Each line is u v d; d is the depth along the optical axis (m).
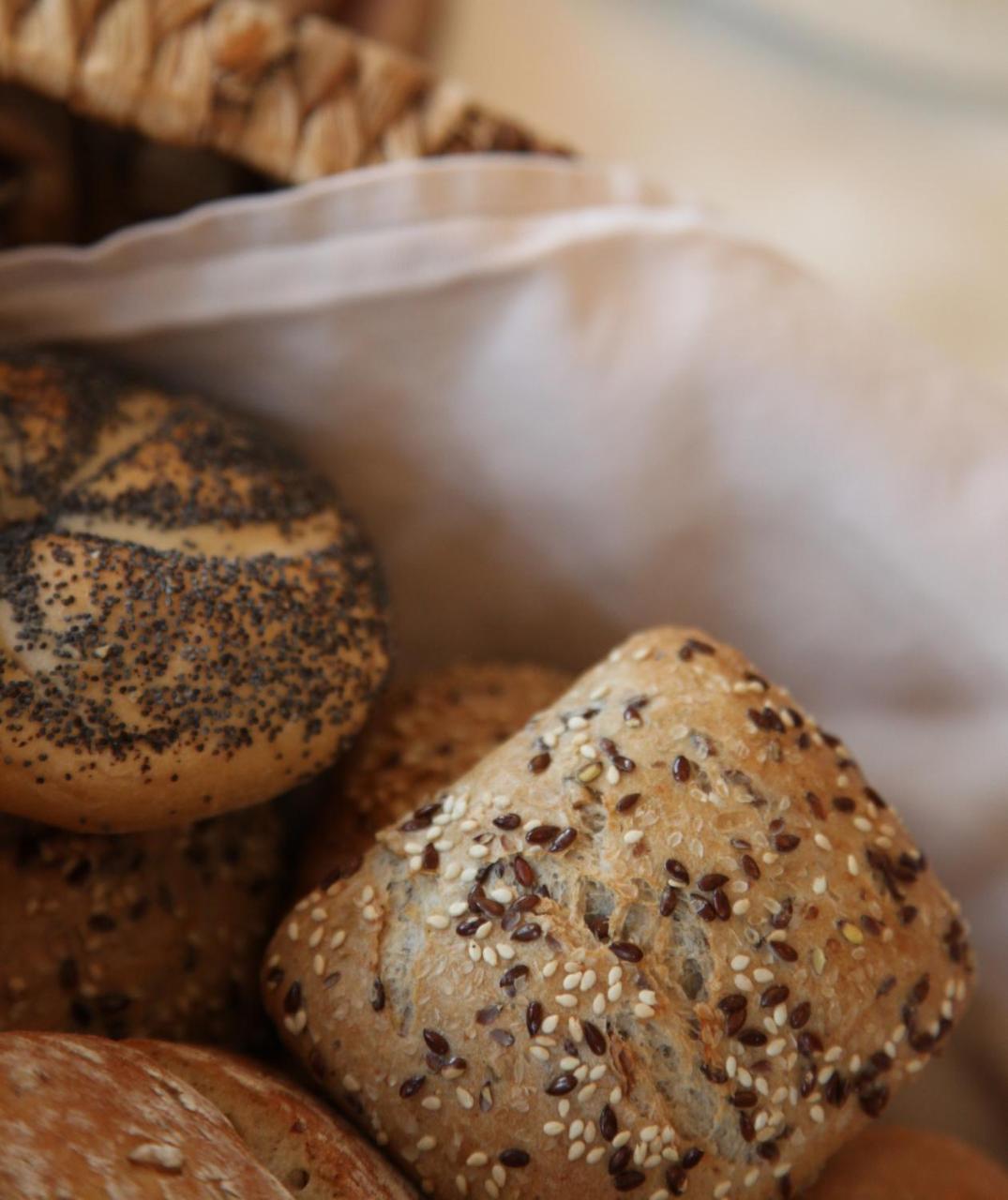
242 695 0.35
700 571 0.40
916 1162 0.37
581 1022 0.33
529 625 0.42
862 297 0.53
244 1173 0.31
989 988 0.40
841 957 0.33
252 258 0.38
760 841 0.34
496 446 0.40
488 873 0.34
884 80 0.57
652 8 0.57
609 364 0.39
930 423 0.39
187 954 0.37
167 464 0.37
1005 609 0.38
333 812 0.39
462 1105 0.33
